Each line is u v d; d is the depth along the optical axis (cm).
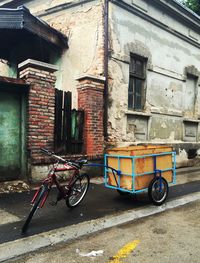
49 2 976
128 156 518
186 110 1155
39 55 990
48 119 680
